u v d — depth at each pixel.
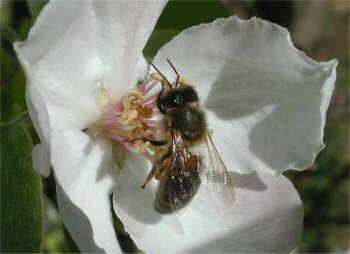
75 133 0.06
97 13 0.06
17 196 0.06
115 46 0.06
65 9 0.05
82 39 0.06
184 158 0.06
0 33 0.07
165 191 0.06
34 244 0.05
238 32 0.06
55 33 0.05
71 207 0.05
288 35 0.06
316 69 0.06
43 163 0.05
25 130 0.06
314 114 0.06
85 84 0.06
